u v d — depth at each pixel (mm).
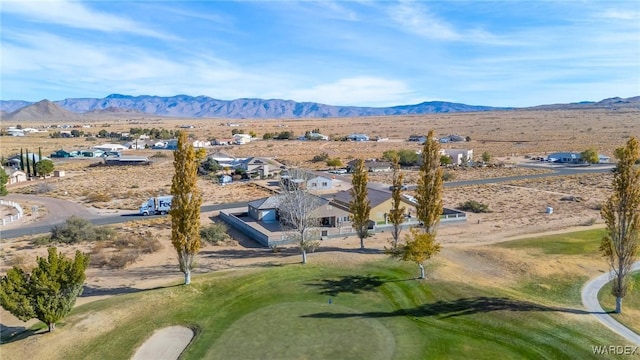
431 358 30250
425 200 51000
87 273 51688
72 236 64062
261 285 43938
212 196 101000
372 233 68188
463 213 76562
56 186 113938
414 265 48844
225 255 58281
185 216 43875
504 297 40625
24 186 113312
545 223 73375
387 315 37344
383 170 139125
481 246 57875
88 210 86188
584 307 39875
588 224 71312
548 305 39750
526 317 36188
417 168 145000
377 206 70750
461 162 150625
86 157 175250
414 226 70250
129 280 49344
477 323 35469
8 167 137000
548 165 147250
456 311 37750
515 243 59625
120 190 108438
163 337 34562
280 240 62031
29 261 54625
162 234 68688
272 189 109000
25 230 70812
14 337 35406
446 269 47781
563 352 31156
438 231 69000
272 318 36812
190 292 42406
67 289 35312
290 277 45969
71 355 32031
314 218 59031
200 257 57406
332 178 110938
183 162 43625
